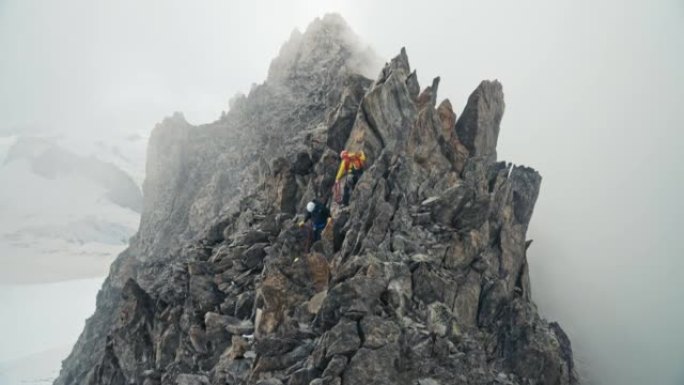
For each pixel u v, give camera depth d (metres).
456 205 28.72
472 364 25.19
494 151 34.34
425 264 26.44
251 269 31.00
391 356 23.52
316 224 29.67
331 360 23.41
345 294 24.97
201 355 28.39
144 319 32.25
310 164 34.66
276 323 26.50
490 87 33.62
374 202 28.22
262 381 24.11
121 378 31.64
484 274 28.39
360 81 35.56
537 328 27.73
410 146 30.61
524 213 31.95
